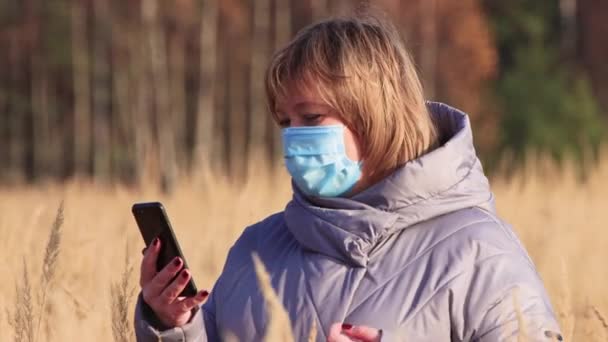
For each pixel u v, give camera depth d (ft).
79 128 390.63
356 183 26.99
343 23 26.96
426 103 28.27
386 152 26.81
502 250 25.99
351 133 26.86
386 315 25.55
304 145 26.76
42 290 31.96
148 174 103.91
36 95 395.55
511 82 364.58
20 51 394.11
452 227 26.30
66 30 389.19
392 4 354.74
